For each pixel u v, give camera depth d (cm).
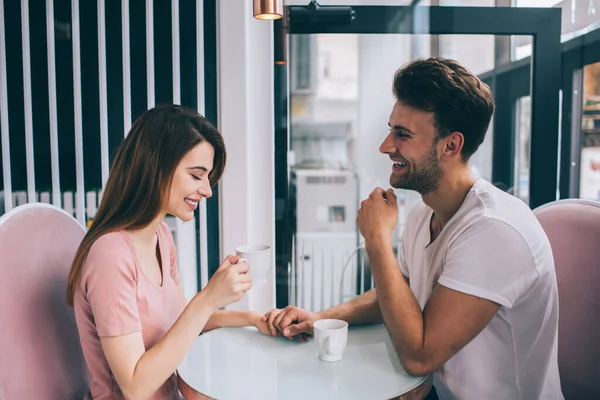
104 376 112
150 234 118
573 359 139
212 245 190
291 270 200
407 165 117
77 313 112
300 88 307
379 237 117
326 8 184
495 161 213
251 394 100
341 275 231
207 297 107
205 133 115
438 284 111
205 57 183
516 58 203
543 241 112
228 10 177
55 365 122
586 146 206
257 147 188
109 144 181
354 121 293
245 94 180
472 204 115
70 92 178
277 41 187
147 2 174
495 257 107
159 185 110
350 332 136
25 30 170
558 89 192
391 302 112
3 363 105
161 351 104
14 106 177
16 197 180
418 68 114
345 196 303
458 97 110
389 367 113
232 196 184
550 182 196
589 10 199
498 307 108
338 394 100
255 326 137
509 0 206
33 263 120
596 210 141
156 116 112
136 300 110
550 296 114
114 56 179
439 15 187
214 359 118
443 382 119
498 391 116
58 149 178
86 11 176
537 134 194
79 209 177
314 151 310
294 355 121
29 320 115
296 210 200
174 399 119
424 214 134
